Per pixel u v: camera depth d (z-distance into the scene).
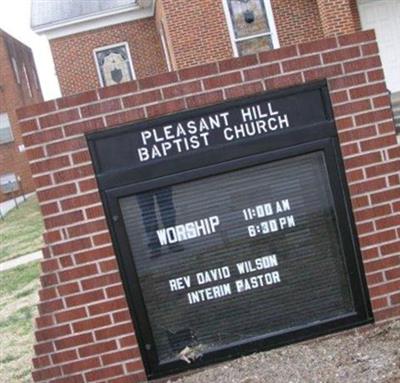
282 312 4.30
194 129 4.18
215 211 4.23
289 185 4.27
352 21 15.20
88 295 4.21
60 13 21.05
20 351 6.45
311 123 4.25
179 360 4.22
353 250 4.30
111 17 21.03
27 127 4.14
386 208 4.32
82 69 21.31
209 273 4.24
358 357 4.02
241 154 4.19
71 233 4.18
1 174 30.25
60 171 4.16
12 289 9.97
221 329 4.27
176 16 16.44
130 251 4.20
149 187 4.16
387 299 4.34
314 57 4.25
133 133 4.16
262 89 4.20
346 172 4.29
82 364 4.23
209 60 16.53
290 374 3.96
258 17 16.55
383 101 4.30
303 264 4.30
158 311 4.24
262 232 4.26
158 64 21.34
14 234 17.75
